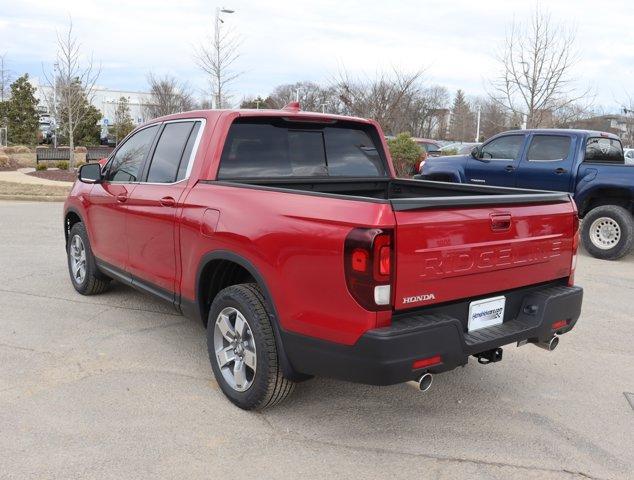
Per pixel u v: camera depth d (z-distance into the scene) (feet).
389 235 9.87
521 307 12.66
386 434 11.91
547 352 16.92
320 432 11.90
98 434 11.49
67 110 90.48
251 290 12.26
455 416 12.80
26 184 60.03
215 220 12.94
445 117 189.67
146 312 19.11
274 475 10.37
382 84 72.84
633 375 15.40
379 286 9.91
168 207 14.70
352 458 11.00
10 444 11.03
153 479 10.12
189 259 13.94
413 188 16.99
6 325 17.57
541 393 14.14
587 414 13.10
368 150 17.34
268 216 11.63
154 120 17.04
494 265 11.52
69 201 20.75
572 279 13.76
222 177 14.32
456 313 11.28
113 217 17.49
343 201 10.48
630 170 29.96
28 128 135.03
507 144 35.09
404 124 79.30
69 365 14.76
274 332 11.73
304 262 10.80
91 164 18.40
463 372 15.25
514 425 12.47
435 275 10.53
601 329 19.13
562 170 32.09
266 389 11.92
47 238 31.94
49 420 11.96
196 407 12.75
